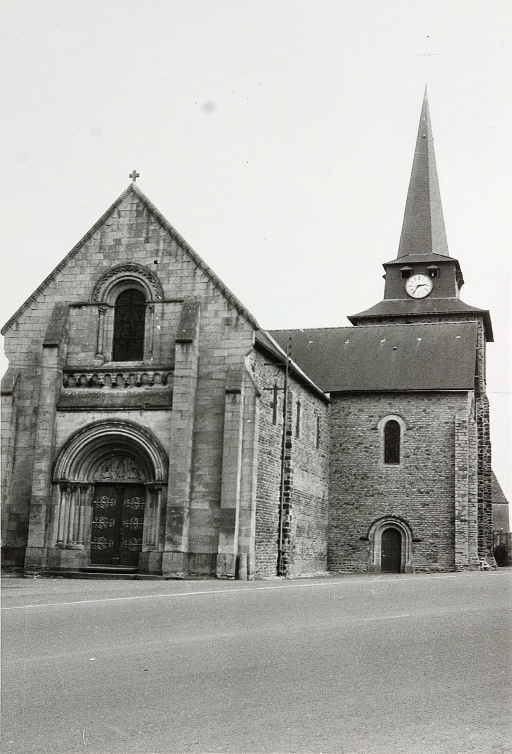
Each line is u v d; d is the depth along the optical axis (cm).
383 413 4347
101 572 3009
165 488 2980
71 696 1129
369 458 4322
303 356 4662
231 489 2934
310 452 3969
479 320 5588
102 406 3089
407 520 4231
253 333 3048
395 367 4472
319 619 1730
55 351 3139
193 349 3028
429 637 1509
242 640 1479
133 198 3228
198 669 1262
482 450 4822
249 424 3000
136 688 1160
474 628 1608
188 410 2988
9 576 3002
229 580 2834
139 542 3047
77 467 3089
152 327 3127
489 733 974
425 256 5900
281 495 3434
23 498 3106
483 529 4744
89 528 3086
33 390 3184
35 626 1625
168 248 3159
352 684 1177
